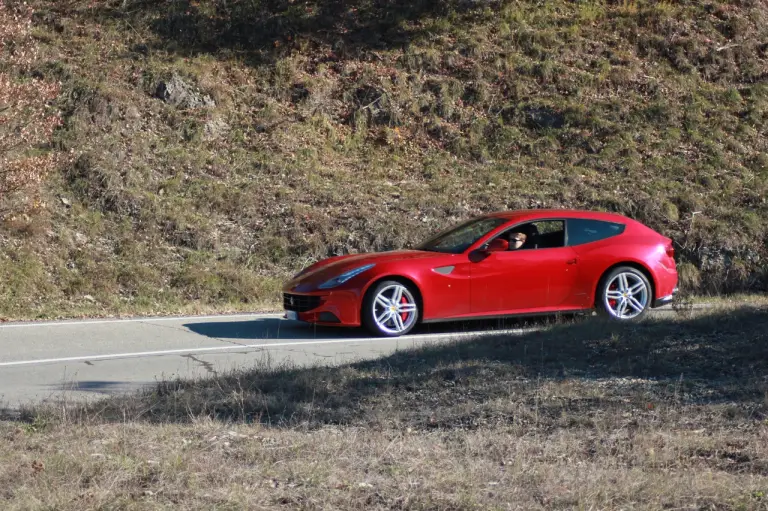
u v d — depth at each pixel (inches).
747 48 1990.7
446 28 1966.0
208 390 572.4
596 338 693.9
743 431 431.5
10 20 1603.1
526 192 1535.4
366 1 2037.4
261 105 1699.1
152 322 978.7
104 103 1533.0
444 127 1720.0
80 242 1264.8
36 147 1423.5
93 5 1876.2
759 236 1412.4
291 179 1512.1
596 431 445.1
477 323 938.7
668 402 498.0
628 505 333.7
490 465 388.8
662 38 1978.3
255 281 1248.2
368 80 1785.2
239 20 1895.9
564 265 895.7
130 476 372.8
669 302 939.3
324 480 368.5
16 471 381.7
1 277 1133.7
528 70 1856.5
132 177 1406.3
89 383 649.0
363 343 821.2
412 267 855.7
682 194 1521.9
